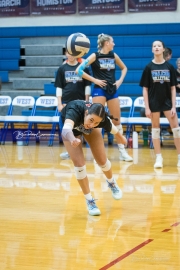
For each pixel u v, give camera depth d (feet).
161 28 43.01
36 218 15.71
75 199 18.42
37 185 21.03
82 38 20.67
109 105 26.81
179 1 42.98
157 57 24.88
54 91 41.22
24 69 44.16
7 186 20.85
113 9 44.27
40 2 45.78
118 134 15.52
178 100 33.04
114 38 43.16
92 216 15.94
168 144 35.06
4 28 46.14
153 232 13.99
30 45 45.16
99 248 12.58
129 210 16.62
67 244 12.94
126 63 41.91
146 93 25.23
